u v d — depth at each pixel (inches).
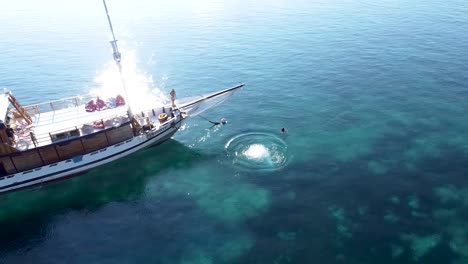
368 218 1334.9
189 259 1216.2
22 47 3772.1
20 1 6628.9
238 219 1374.3
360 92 2357.3
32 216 1467.8
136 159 1780.3
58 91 2667.3
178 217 1411.2
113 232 1360.7
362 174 1576.0
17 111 1649.9
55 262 1246.9
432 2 4968.0
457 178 1515.7
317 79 2593.5
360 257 1174.3
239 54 3216.0
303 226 1318.9
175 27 4234.7
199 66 2989.7
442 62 2758.4
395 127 1929.1
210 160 1740.9
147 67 3031.5
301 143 1825.8
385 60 2866.6
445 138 1806.1
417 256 1166.3
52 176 1609.3
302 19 4328.3
